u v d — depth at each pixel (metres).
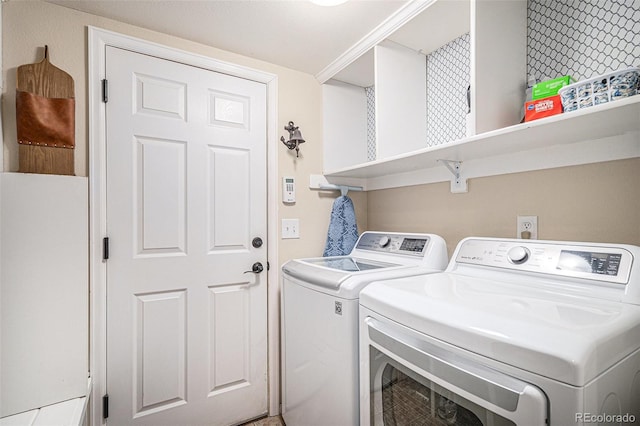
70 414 1.07
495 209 1.38
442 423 0.74
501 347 0.62
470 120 1.11
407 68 1.66
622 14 1.00
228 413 1.71
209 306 1.68
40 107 1.25
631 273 0.81
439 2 1.29
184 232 1.62
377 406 0.96
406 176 1.86
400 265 1.43
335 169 2.05
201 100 1.68
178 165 1.61
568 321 0.65
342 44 1.69
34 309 1.10
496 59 1.14
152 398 1.51
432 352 0.75
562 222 1.15
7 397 1.05
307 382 1.33
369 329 0.98
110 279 1.43
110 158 1.44
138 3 1.35
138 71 1.52
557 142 1.13
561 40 1.16
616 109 0.78
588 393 0.53
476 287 0.98
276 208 1.89
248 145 1.82
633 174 0.99
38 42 1.30
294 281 1.46
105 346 1.41
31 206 1.11
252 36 1.61
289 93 1.96
